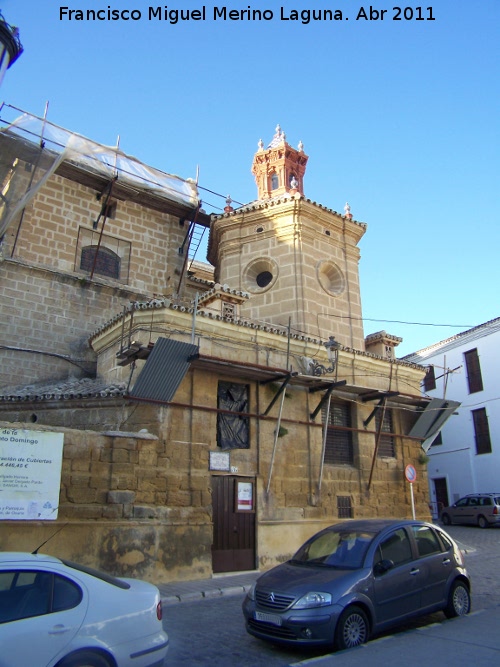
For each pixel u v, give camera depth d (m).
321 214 20.95
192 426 13.45
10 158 16.02
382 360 18.33
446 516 26.98
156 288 20.22
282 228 20.48
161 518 12.30
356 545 8.12
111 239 19.77
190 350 12.76
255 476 14.38
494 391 28.30
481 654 6.46
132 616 5.48
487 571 13.16
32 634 4.84
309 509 15.23
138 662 5.37
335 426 16.56
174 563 12.25
